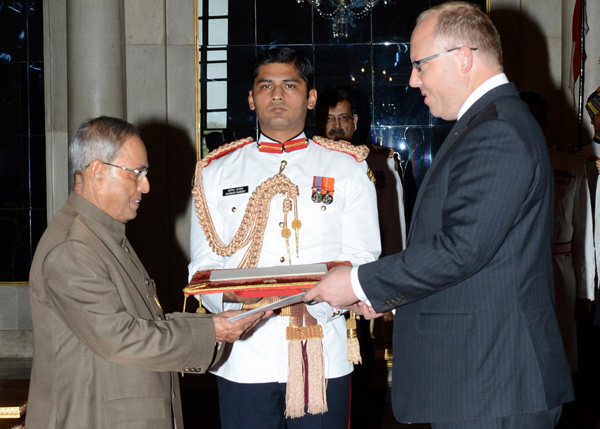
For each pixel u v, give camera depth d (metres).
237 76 6.20
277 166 2.83
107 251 2.21
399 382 2.28
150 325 2.18
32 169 6.46
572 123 5.92
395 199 4.32
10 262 6.47
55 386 2.16
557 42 6.09
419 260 2.11
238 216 2.79
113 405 2.15
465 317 2.13
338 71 6.22
